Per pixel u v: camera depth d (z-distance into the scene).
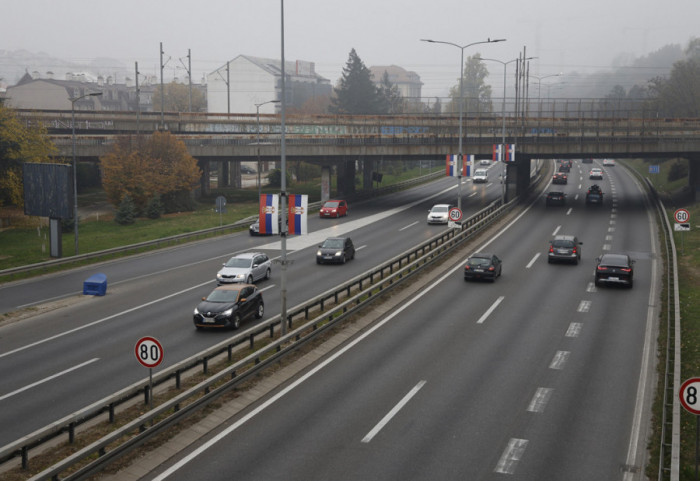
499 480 19.12
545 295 42.59
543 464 20.17
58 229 56.62
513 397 25.66
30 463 19.66
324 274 49.31
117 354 31.06
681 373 28.23
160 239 62.59
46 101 188.88
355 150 94.44
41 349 32.09
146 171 88.25
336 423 23.09
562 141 93.56
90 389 26.45
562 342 32.78
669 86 147.88
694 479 19.12
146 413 21.25
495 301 41.12
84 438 21.41
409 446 21.30
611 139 92.69
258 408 24.48
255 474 19.36
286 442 21.56
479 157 100.81
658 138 91.81
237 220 81.50
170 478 19.11
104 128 115.31
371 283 42.19
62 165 55.62
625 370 28.77
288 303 40.72
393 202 99.88
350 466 19.89
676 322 33.38
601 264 44.47
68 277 50.16
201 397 23.94
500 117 97.19
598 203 91.44
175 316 38.16
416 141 94.38
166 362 29.72
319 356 30.64
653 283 46.09
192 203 93.62
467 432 22.42
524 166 101.19
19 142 77.94
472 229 64.56
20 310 40.03
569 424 23.16
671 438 22.05
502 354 30.92
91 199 107.44
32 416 23.72
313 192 117.44
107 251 57.09
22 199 77.38
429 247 55.25
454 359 30.19
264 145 95.19
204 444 21.42
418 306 40.00
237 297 35.78
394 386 26.78
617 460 20.52
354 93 178.12
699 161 97.75
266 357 29.28
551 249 52.69
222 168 129.88
